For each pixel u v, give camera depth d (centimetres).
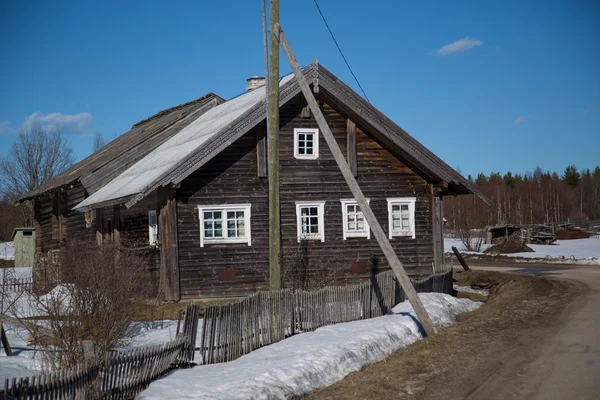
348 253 2212
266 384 902
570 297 1797
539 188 12350
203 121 2747
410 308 1559
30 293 1255
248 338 1234
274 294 1334
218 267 2055
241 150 2109
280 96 2062
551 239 5766
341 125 2242
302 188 2184
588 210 12419
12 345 1291
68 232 2958
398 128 2198
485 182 14512
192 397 854
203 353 1102
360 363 1084
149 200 2133
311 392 933
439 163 2239
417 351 1174
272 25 1386
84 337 1023
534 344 1171
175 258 1997
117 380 870
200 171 2058
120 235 2345
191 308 1113
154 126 3266
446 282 2103
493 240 5906
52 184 3141
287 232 2158
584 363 1004
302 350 1156
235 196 2088
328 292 1478
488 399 847
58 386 718
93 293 1059
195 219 2045
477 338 1253
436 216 2309
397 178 2294
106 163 2789
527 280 2275
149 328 1457
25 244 3934
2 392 645
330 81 2125
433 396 876
